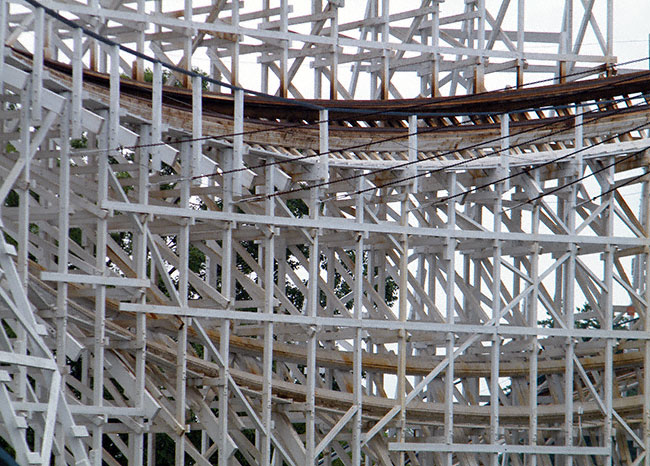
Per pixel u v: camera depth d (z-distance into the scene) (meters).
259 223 83.75
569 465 93.00
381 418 91.25
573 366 99.81
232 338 88.94
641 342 101.69
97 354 75.56
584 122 94.81
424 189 95.62
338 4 104.94
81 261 78.38
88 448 85.69
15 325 74.06
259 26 105.94
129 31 97.94
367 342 100.44
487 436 101.19
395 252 99.44
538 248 93.38
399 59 112.69
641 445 94.06
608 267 94.69
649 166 94.94
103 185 76.62
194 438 121.69
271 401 84.19
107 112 77.38
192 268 135.75
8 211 76.81
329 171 90.81
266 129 84.00
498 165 92.38
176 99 94.44
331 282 98.00
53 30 98.81
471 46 116.44
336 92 105.31
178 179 81.25
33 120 72.69
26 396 67.31
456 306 102.00
